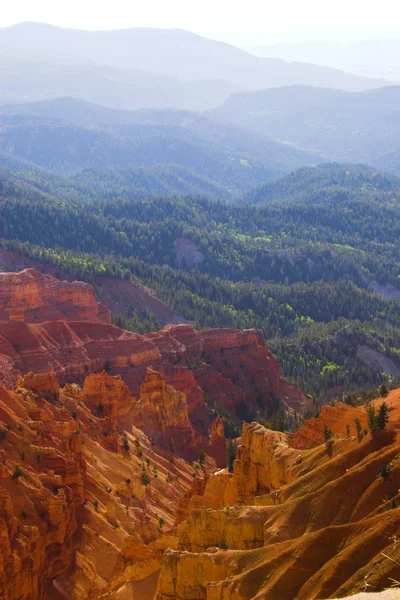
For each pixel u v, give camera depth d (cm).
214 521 10969
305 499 10512
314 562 9231
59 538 12050
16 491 11938
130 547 11925
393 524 9006
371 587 8338
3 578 10656
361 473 10406
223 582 9425
